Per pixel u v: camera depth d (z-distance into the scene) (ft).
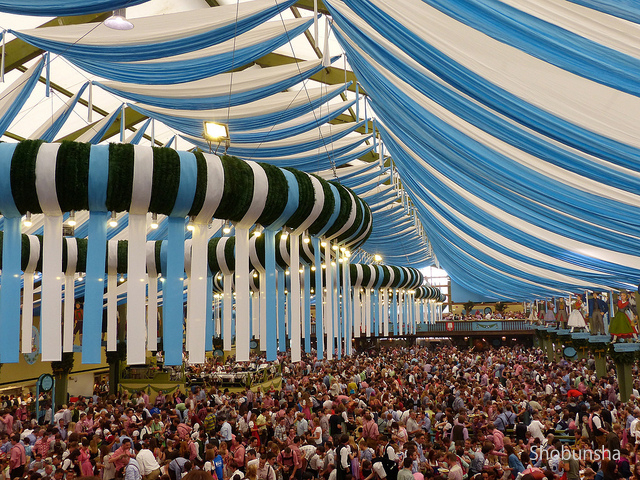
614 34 14.58
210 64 36.73
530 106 19.38
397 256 116.88
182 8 45.09
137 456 26.94
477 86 20.31
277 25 35.91
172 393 60.08
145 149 19.63
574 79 17.58
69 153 18.75
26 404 55.36
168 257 20.80
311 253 32.68
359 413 37.93
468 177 30.42
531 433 34.14
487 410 41.22
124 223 54.34
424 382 60.64
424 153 32.09
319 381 59.16
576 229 26.45
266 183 21.76
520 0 15.43
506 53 18.37
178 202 20.06
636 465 24.82
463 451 28.73
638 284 39.01
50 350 20.04
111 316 38.22
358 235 29.22
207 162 20.38
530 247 36.40
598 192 22.54
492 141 23.89
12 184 18.44
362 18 22.85
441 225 52.42
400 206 86.28
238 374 60.95
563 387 53.67
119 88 42.93
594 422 33.32
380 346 130.82
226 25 32.83
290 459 30.60
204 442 32.50
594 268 36.58
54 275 20.21
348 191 26.86
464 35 18.95
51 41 34.40
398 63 23.85
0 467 30.01
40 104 48.93
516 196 26.99
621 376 49.88
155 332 38.11
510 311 146.61
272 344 24.45
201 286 21.76
